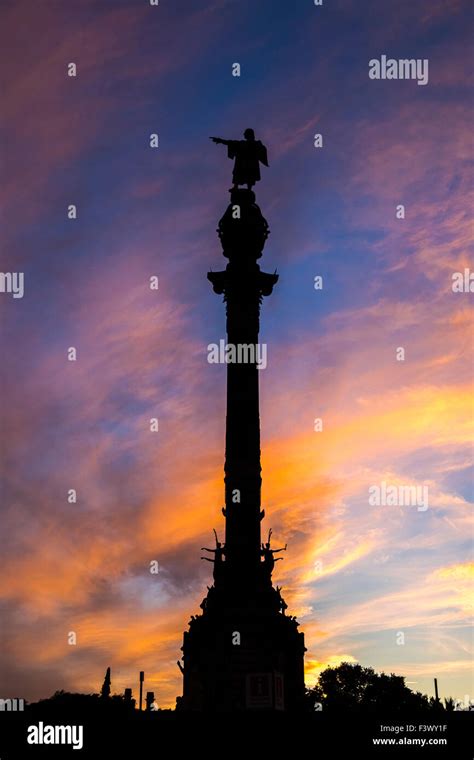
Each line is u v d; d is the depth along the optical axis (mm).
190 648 76750
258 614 75625
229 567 78062
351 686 122500
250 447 80750
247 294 84625
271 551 79750
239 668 73562
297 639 76812
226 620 75500
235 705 72312
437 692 113750
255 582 77250
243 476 80000
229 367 83375
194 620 78000
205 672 74500
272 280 85688
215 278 86250
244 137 92125
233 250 85938
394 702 117312
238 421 81438
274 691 72375
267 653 74375
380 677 122562
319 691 123812
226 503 80062
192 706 74062
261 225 87062
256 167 90500
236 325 83938
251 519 79125
